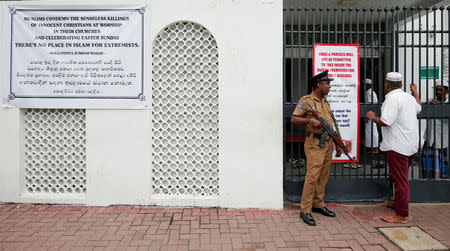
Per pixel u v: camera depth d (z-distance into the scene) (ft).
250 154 14.17
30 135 14.87
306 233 12.20
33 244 11.21
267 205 14.33
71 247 11.05
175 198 14.42
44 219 13.17
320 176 13.73
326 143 13.00
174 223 12.90
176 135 14.51
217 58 14.29
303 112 13.01
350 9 14.51
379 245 11.41
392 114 12.69
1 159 14.67
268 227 12.66
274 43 13.96
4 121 14.56
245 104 14.05
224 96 14.03
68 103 14.32
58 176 14.88
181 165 14.66
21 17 14.24
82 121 14.82
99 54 14.16
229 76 13.97
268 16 13.91
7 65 14.34
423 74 22.75
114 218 13.28
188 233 12.09
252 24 13.92
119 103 14.21
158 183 14.74
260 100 14.03
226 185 14.28
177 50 14.34
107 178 14.43
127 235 11.89
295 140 24.21
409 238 11.70
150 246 11.15
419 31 14.62
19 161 14.64
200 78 14.38
